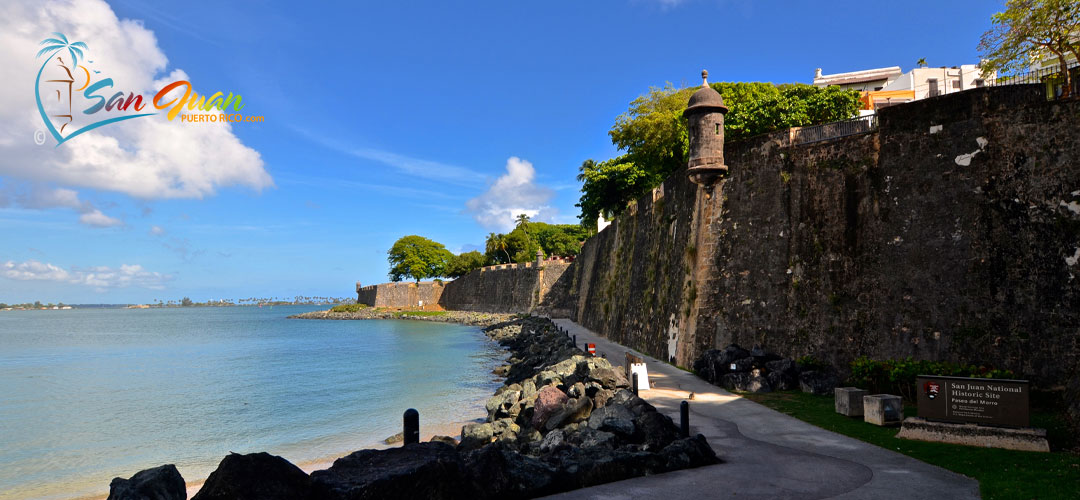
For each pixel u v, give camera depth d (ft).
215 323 447.42
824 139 73.77
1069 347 53.01
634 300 124.88
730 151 84.02
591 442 40.57
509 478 30.30
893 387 57.82
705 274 83.82
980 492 29.84
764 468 35.14
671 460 35.27
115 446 69.72
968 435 39.04
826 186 72.43
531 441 51.06
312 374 130.72
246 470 24.18
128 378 129.59
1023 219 57.36
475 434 57.98
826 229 71.67
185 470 59.82
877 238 66.90
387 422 80.28
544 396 58.44
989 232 59.11
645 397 60.80
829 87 108.27
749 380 64.69
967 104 61.93
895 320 63.93
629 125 144.97
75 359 174.19
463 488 28.48
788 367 65.87
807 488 31.12
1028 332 55.42
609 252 163.43
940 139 63.46
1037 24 60.95
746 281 78.69
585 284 197.57
